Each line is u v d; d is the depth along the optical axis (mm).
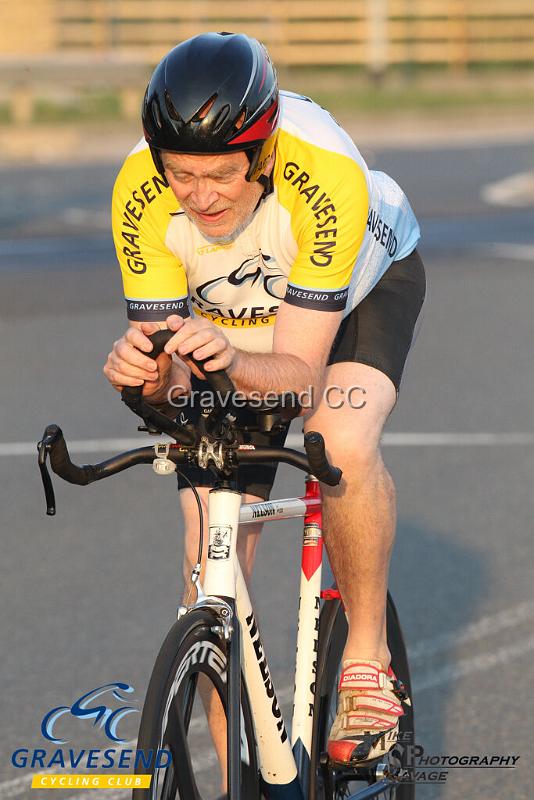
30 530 19500
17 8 97312
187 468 10500
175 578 17641
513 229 48875
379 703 10344
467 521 19750
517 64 116688
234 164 8922
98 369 29062
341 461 9914
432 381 28156
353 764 10242
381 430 10234
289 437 22906
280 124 9984
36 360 29844
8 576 17703
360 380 10258
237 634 8938
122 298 37062
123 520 20031
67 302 36438
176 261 10258
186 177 9016
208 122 8641
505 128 94312
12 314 34875
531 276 40125
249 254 10227
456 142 85375
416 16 113188
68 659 15109
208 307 10828
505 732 13312
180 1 103875
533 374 28625
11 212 53312
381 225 10977
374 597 10352
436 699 14047
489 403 26312
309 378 9570
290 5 107688
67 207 54844
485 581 17406
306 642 10180
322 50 109000
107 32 101188
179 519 20094
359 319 10805
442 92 106688
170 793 8547
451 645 15414
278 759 9703
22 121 85312
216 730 10125
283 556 18406
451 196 58062
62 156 76125
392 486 10227
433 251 44625
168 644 8391
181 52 8844
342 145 10062
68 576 17703
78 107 90188
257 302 10719
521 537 19031
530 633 15711
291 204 9945
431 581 17438
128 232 10141
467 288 38469
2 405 25953
